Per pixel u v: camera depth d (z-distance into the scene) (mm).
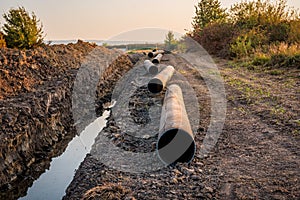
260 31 16359
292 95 6961
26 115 5523
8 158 4590
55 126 6359
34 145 5398
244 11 19156
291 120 5195
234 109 6352
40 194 4070
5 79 6871
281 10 17469
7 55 8016
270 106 6223
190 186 3381
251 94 7398
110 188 3443
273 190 3137
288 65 10562
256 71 10852
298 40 13172
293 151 4051
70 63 10789
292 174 3436
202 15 25578
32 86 7480
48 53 10117
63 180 4441
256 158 3955
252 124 5297
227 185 3322
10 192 4207
